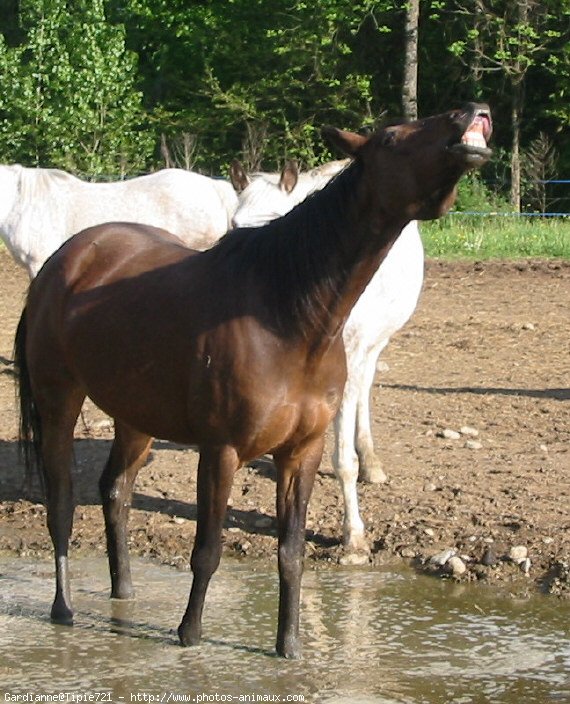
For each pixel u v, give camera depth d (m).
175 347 5.73
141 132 33.50
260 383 5.46
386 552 7.55
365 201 5.37
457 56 33.28
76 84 32.34
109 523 6.77
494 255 22.11
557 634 6.33
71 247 6.59
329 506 8.30
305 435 5.67
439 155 5.09
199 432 5.68
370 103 35.66
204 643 6.16
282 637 5.98
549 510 8.02
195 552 5.87
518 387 11.84
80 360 6.21
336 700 5.46
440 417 10.62
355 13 34.38
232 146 35.28
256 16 35.22
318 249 5.46
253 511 8.28
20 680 5.69
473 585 7.09
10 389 11.76
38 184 12.27
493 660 5.96
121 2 38.16
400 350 13.65
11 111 32.28
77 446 9.83
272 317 5.50
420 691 5.57
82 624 6.46
